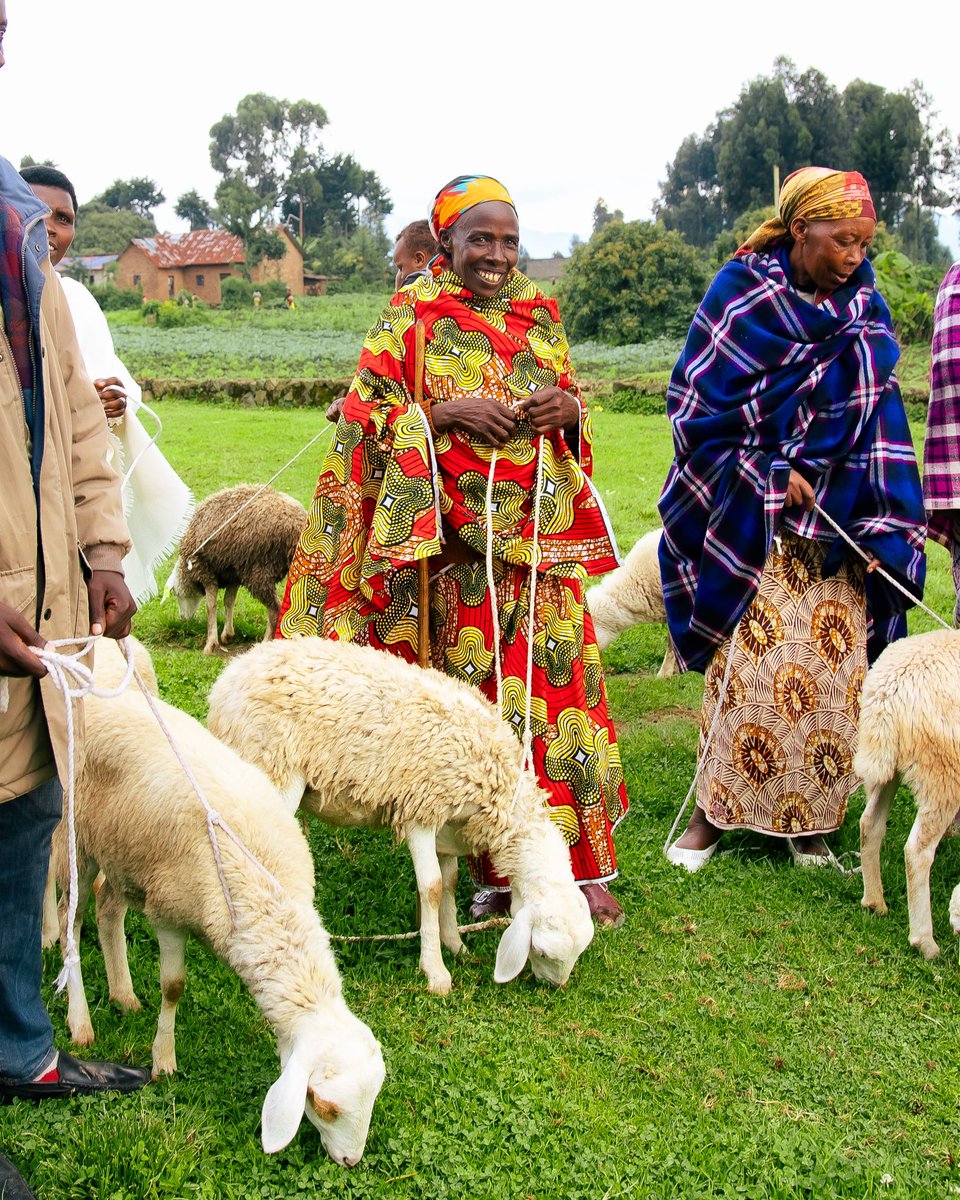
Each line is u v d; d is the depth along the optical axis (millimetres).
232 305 73312
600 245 41969
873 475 5414
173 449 16859
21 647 2850
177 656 8312
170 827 3586
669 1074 3896
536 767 4887
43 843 3299
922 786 4723
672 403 5660
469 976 4441
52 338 3193
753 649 5445
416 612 4988
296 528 8633
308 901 3660
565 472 4949
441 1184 3314
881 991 4477
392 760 4281
